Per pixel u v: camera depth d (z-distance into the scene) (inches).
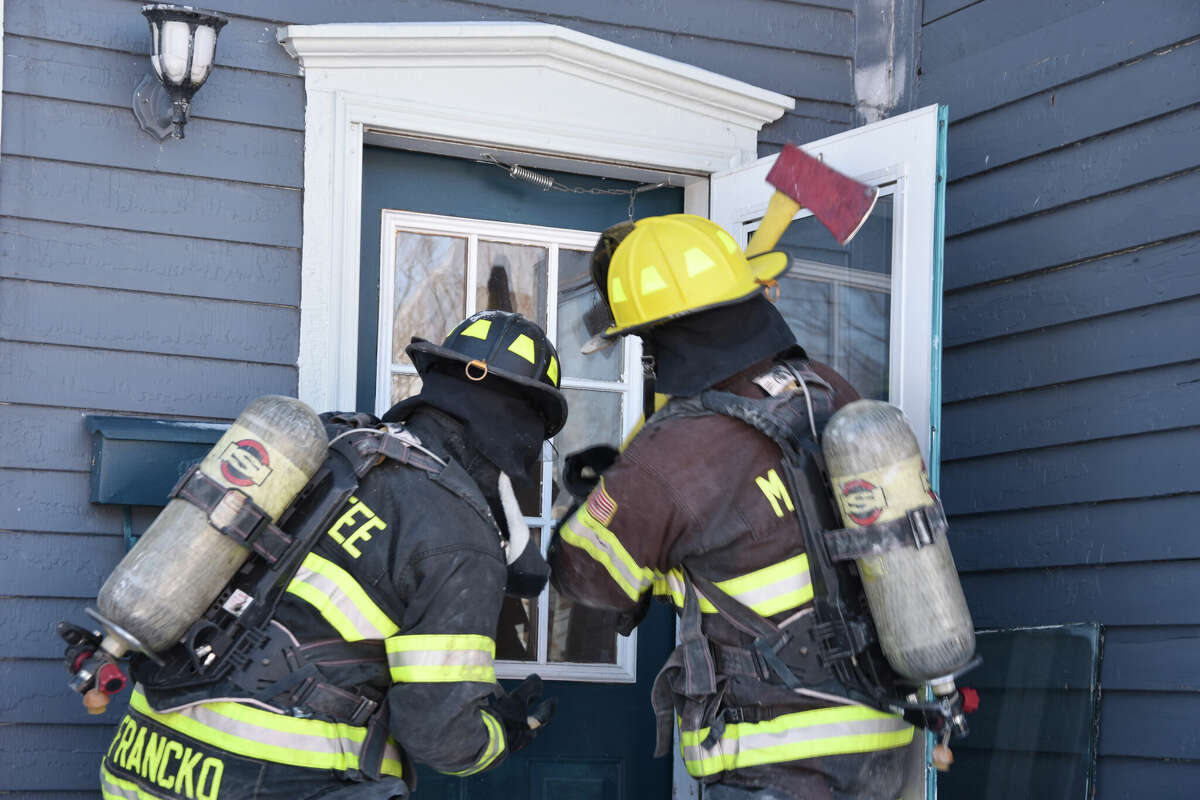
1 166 119.3
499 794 135.6
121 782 83.4
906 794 109.8
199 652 80.7
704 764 89.1
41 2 121.8
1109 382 124.0
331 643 83.3
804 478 87.8
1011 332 135.2
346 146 131.5
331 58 131.0
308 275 128.8
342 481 85.0
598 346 99.8
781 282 136.9
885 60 154.9
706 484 88.0
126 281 122.9
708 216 149.5
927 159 120.9
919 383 119.3
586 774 139.5
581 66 140.7
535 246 146.3
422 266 140.7
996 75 140.5
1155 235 121.0
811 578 86.8
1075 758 117.3
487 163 144.2
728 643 89.4
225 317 126.2
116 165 123.3
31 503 117.6
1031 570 130.2
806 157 100.0
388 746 88.0
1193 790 110.8
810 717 86.6
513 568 93.2
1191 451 115.3
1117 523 121.5
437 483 86.9
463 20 138.8
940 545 83.5
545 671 139.3
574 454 98.8
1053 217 132.0
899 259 122.6
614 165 144.9
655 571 92.3
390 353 137.7
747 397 91.2
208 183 126.6
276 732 80.7
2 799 114.4
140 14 125.3
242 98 128.5
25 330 119.0
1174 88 120.8
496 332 93.6
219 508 79.4
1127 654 118.2
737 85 146.0
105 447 115.7
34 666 116.5
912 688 88.8
